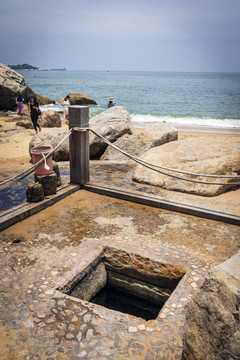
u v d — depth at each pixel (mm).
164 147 7965
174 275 3791
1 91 22688
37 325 2854
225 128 19562
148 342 2689
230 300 1926
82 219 5199
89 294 3912
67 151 9258
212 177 5828
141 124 20938
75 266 3746
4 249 4164
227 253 4207
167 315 2994
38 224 4977
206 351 2080
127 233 4719
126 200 6180
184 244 4418
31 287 3359
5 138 12555
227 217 5195
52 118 16328
